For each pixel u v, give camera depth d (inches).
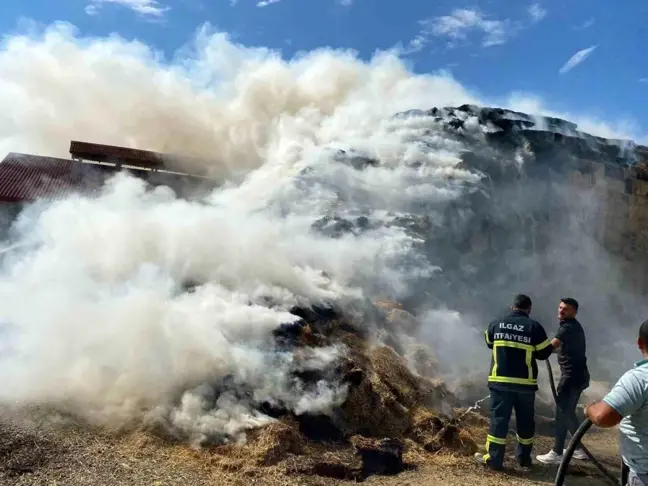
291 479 175.9
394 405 231.8
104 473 163.8
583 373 222.5
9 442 173.5
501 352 211.8
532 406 210.8
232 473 174.9
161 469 171.0
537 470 209.3
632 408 117.1
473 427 239.9
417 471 196.1
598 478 205.0
